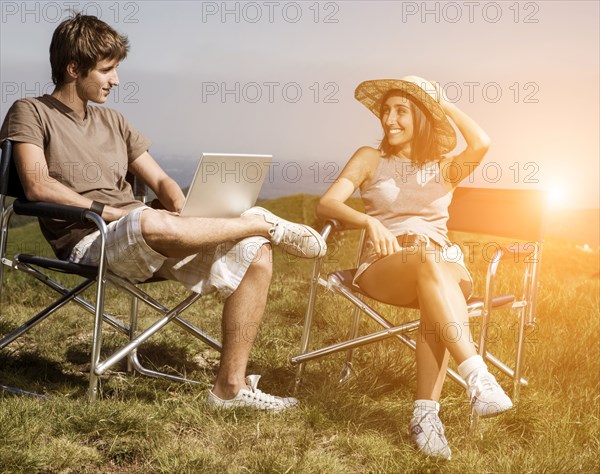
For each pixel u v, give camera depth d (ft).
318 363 10.93
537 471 7.43
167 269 8.92
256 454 7.59
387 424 8.78
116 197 9.70
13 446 7.25
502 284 15.07
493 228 9.96
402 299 8.79
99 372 8.45
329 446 8.07
